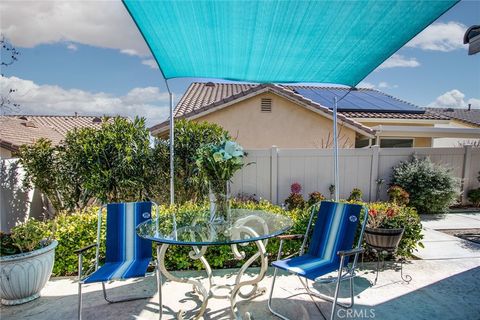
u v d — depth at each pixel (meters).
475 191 8.70
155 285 4.06
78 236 4.32
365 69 4.44
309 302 3.59
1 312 3.44
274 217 3.93
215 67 4.62
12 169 6.11
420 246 4.92
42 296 3.79
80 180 6.31
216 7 2.98
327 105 11.39
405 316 3.29
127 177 6.19
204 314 3.36
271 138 10.29
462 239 5.84
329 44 3.74
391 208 4.77
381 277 4.21
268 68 4.62
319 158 8.28
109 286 4.04
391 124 11.16
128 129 6.36
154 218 3.93
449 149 8.80
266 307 3.49
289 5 2.94
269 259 4.74
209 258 4.43
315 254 3.63
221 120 10.16
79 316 2.98
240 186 8.06
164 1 2.88
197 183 6.47
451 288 3.89
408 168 8.27
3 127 11.12
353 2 2.86
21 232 3.67
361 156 8.48
